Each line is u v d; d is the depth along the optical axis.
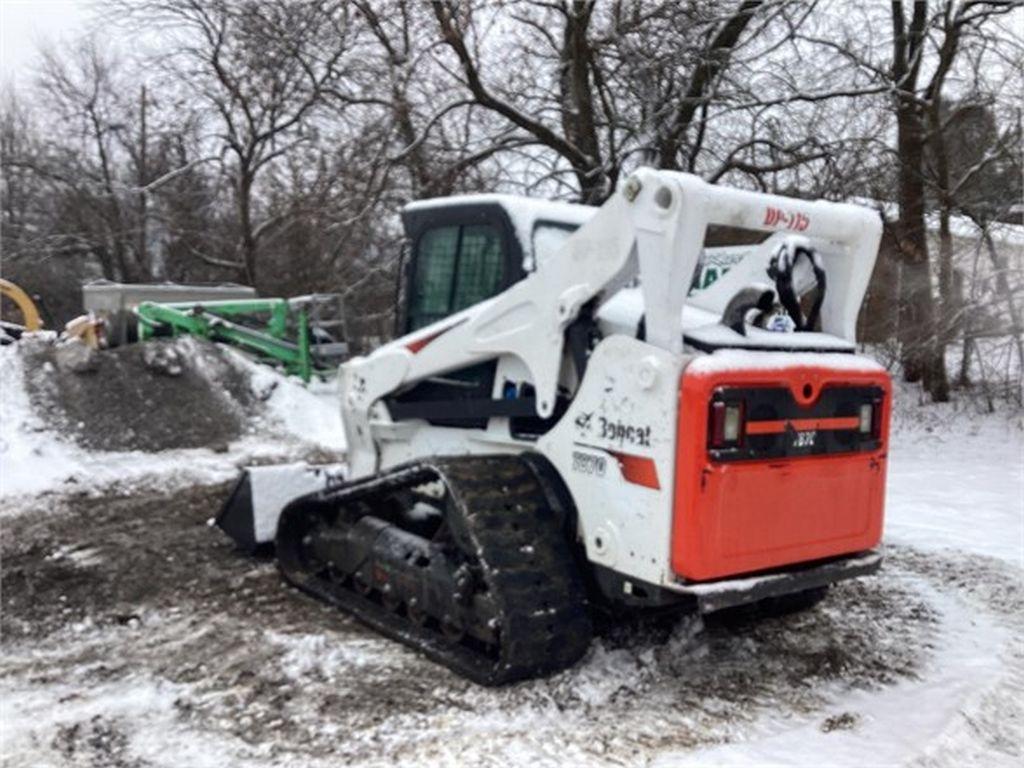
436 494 5.16
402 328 5.56
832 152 11.57
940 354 12.93
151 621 5.28
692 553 3.82
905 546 7.18
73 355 11.19
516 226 4.84
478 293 5.11
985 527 7.80
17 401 10.53
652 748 3.68
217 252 24.95
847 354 4.48
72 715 4.02
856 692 4.28
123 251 29.12
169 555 6.64
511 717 3.94
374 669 4.49
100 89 28.97
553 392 4.45
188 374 11.69
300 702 4.12
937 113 13.30
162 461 10.11
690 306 4.62
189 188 24.36
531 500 4.39
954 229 13.25
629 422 4.04
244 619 5.29
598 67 12.58
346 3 11.62
